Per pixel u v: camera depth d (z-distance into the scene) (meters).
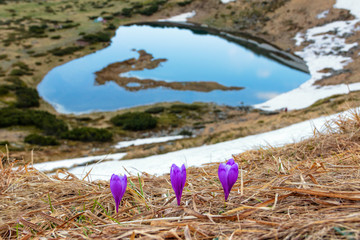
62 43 84.38
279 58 80.75
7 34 85.56
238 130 24.94
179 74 75.62
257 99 65.25
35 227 1.75
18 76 66.69
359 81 59.38
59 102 61.41
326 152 3.03
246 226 1.42
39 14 104.50
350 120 3.72
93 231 1.62
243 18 100.19
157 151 20.06
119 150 30.91
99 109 60.00
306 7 90.75
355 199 1.53
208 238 1.38
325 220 1.29
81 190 2.42
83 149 38.03
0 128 44.94
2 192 2.38
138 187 2.37
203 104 62.41
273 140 7.22
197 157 7.21
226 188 1.72
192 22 106.12
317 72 69.75
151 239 1.37
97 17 105.94
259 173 2.52
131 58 81.75
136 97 65.06
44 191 2.41
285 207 1.63
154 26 104.56
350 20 81.81
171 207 1.73
